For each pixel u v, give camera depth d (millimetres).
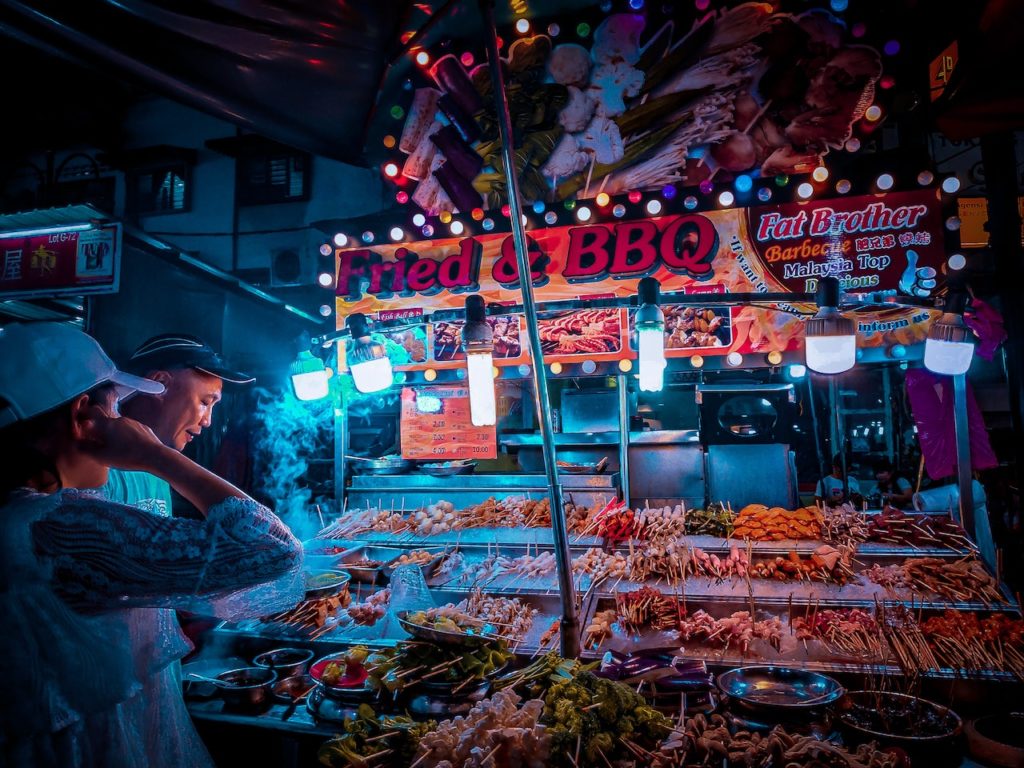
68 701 1603
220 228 13117
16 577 1560
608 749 2477
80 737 1664
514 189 2861
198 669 3770
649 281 3871
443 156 5922
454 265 5434
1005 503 7863
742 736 2559
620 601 3973
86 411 1778
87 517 1612
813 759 2342
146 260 7363
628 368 5078
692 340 4953
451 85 5887
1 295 6688
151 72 3203
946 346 3873
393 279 5574
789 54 5254
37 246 6648
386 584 4598
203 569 1629
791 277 4781
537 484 5340
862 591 3930
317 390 5051
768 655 3426
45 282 6621
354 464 5891
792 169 5246
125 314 7109
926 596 3820
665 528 4613
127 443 1739
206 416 2463
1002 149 4129
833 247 4719
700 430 5102
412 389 5707
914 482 7418
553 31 5684
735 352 4887
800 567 4113
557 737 2414
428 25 3221
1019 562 6727
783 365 4812
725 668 3354
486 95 5801
